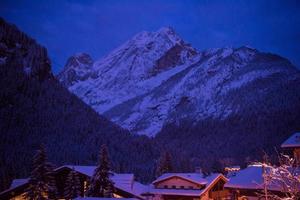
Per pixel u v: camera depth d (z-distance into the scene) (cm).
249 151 18738
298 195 1232
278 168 1282
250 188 4075
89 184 4888
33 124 11562
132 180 5494
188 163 12088
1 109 11669
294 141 4406
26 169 7669
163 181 5972
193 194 5506
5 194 4734
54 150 10025
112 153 11012
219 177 6094
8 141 9775
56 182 5094
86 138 11881
